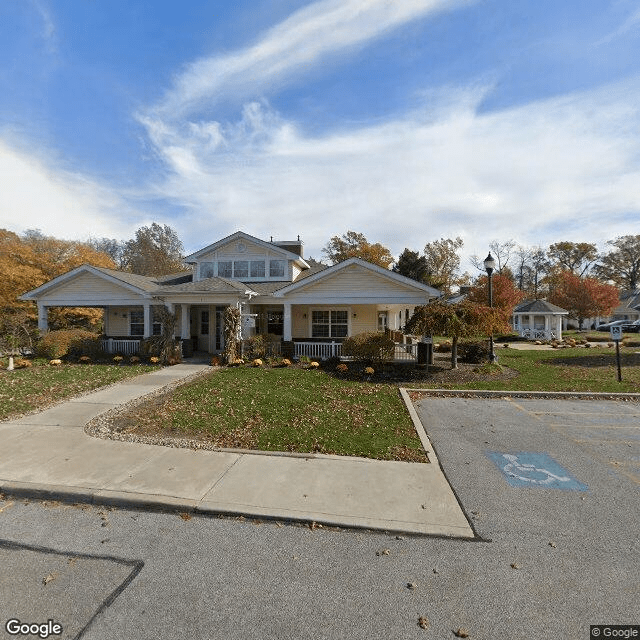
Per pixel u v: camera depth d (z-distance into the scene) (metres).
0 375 12.21
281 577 3.02
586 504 4.20
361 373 12.63
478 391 9.83
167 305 16.19
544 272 61.34
